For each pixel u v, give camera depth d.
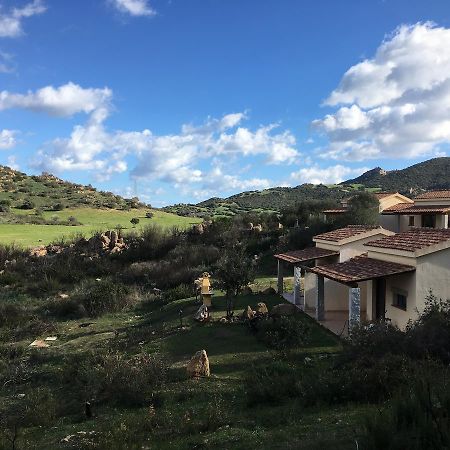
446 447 5.68
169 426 10.74
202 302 25.44
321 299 19.83
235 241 43.62
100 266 41.28
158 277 36.53
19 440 10.69
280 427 9.70
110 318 27.44
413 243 16.86
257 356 16.23
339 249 21.73
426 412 6.33
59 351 20.98
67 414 13.14
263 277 33.41
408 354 11.73
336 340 17.17
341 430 8.48
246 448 8.59
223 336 19.16
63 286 37.03
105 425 11.30
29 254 45.34
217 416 10.76
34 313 28.92
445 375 9.52
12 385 16.62
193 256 39.38
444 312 13.39
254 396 11.84
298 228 43.03
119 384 13.54
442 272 15.77
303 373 12.95
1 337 24.25
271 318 18.97
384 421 6.41
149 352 18.36
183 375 15.00
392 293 17.27
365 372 10.88
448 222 38.22
